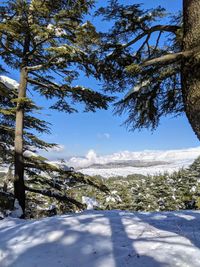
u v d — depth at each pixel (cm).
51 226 527
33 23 1142
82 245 444
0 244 480
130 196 3547
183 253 401
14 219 685
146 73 715
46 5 1116
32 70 1285
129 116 955
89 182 1291
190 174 4497
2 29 1112
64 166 1287
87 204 1348
